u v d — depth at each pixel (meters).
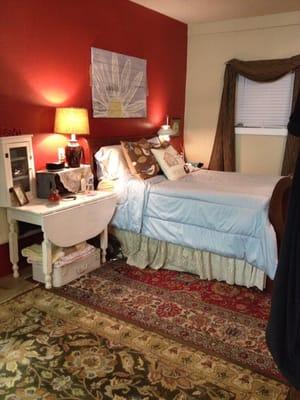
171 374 1.95
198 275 3.22
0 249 3.00
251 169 5.17
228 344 2.22
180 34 5.10
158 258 3.39
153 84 4.70
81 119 3.21
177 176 3.78
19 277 3.06
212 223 3.02
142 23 4.30
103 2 3.70
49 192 3.08
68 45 3.37
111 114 4.03
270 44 4.70
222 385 1.87
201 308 2.66
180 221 3.20
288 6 4.23
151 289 2.94
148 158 3.75
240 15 4.65
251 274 2.95
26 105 3.06
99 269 3.31
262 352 2.15
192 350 2.16
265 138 4.97
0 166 2.80
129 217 3.43
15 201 2.87
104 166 3.65
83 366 1.99
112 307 2.63
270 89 4.84
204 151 5.51
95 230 3.23
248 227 2.85
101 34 3.73
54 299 2.72
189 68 5.37
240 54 4.93
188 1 4.05
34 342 2.20
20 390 1.81
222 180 3.71
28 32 2.98
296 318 1.20
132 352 2.12
